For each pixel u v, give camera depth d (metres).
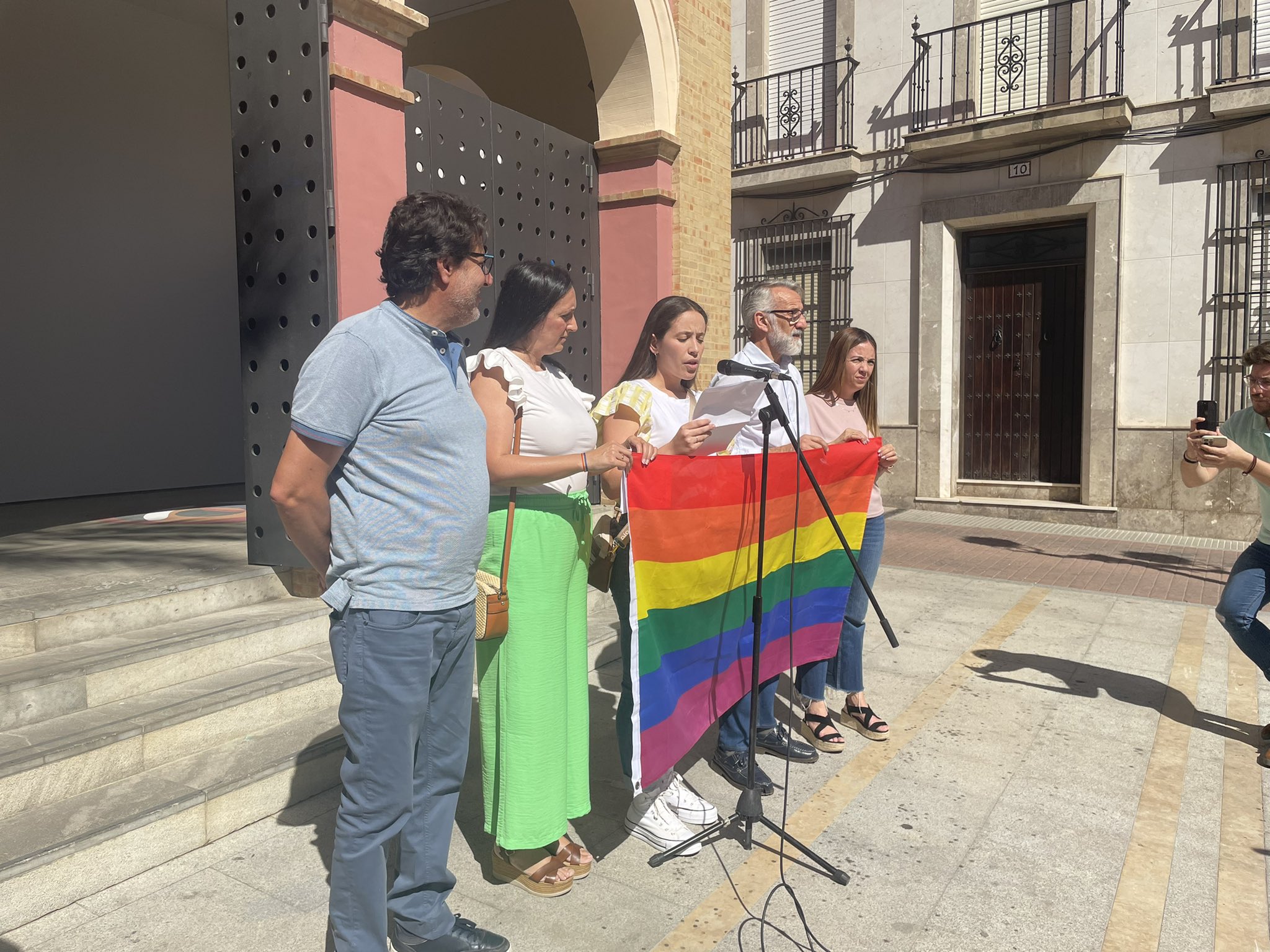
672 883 2.65
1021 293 11.02
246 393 4.04
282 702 3.30
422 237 2.02
